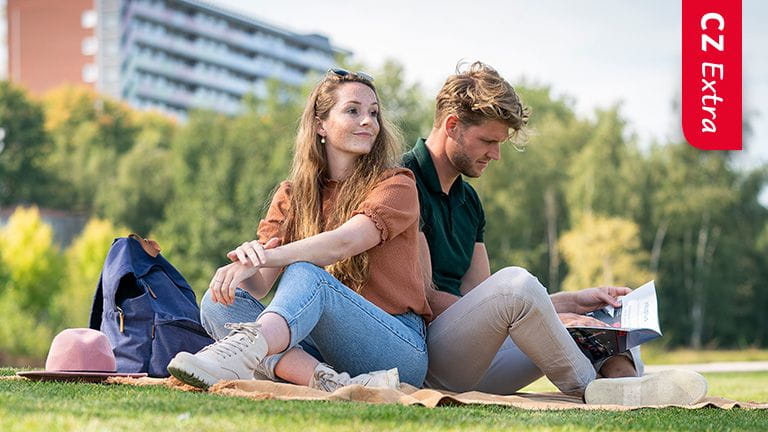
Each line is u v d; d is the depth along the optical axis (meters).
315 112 3.73
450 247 4.11
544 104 43.12
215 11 96.81
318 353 3.63
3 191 52.19
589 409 3.19
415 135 37.31
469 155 4.04
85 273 28.77
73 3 88.62
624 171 37.44
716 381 9.91
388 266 3.58
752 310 39.44
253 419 2.44
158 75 93.19
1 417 2.38
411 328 3.59
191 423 2.35
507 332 3.63
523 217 38.25
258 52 101.94
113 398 2.80
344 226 3.46
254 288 3.56
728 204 36.91
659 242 37.94
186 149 43.12
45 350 20.00
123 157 49.50
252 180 39.81
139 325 4.10
